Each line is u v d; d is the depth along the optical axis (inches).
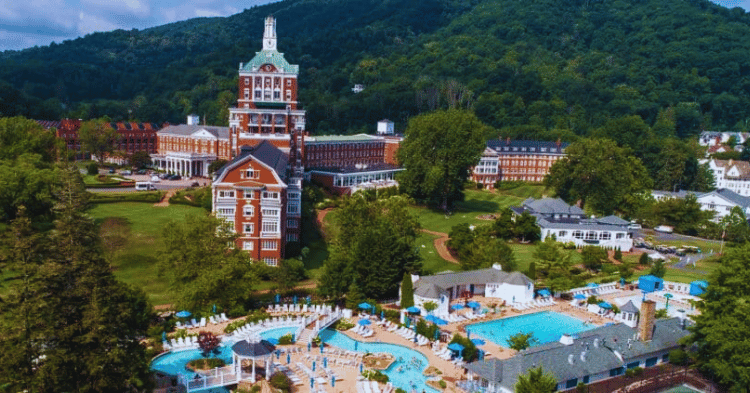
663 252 5600.4
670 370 2768.2
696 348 2965.1
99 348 1968.5
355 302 3550.7
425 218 6496.1
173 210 5364.2
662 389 2571.4
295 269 3993.6
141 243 4352.9
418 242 5438.0
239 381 2491.4
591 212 6815.9
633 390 2519.7
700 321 2672.2
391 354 2960.1
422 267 4158.5
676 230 6668.3
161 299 3545.8
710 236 6304.1
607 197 6934.1
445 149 6766.7
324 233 5280.5
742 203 7391.7
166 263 3444.9
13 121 5821.9
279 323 3260.3
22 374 1923.0
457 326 3432.6
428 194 6766.7
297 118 6333.7
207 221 3521.2
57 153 6146.7
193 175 7460.6
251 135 6003.9
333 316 3351.4
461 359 2878.9
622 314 3543.3
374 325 3366.1
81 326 1947.6
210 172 6806.1
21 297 1918.1
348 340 3134.8
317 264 4608.8
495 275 4062.5
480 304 3757.4
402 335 3223.4
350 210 4488.2
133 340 2137.1
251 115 6156.5
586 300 4008.4
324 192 6747.1
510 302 3939.5
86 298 1985.7
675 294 4242.1
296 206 4901.6
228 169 4156.0
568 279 4151.1
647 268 4987.7
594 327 3516.2
